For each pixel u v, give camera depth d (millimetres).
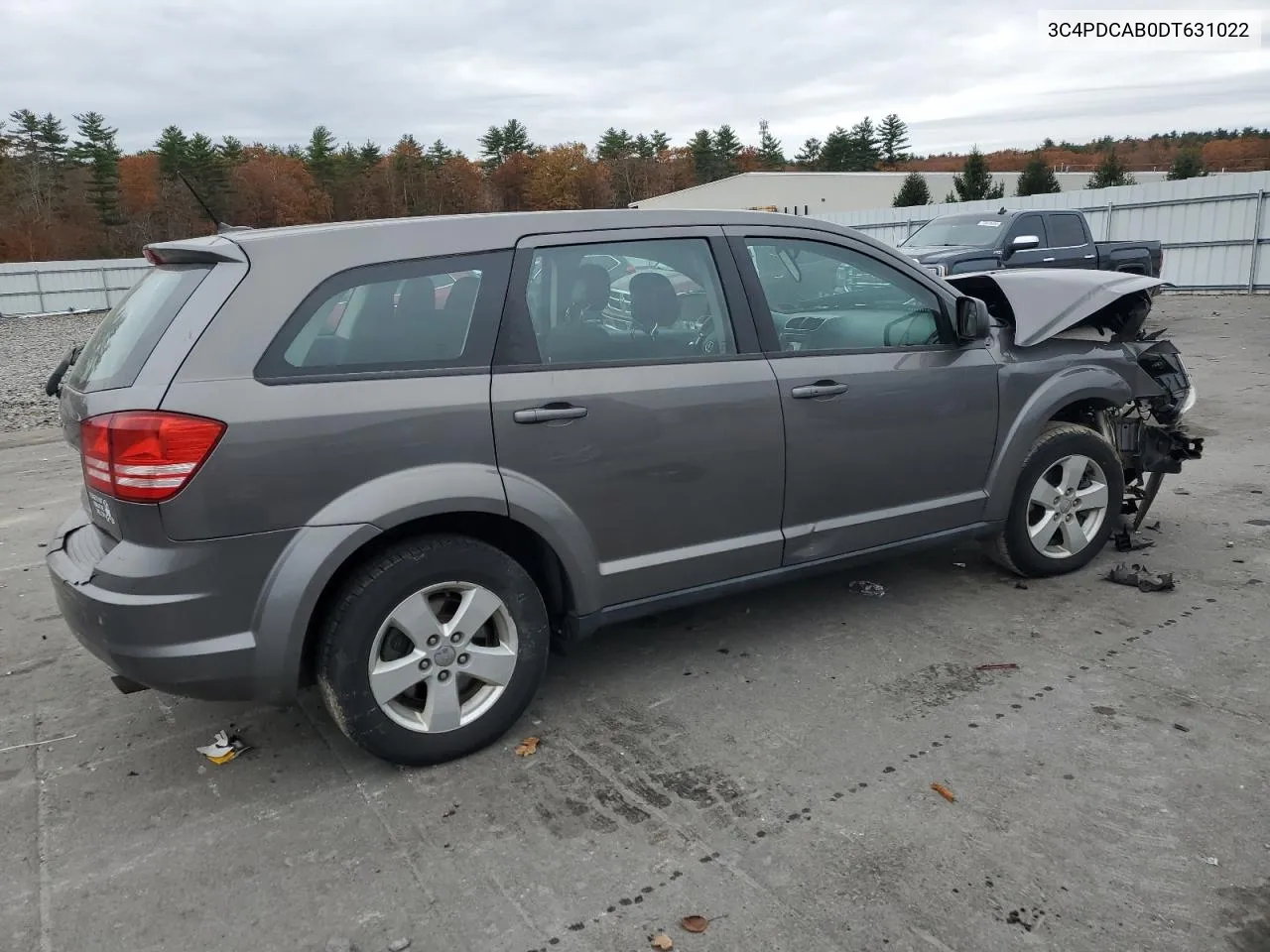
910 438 4086
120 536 2865
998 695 3611
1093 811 2867
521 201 94000
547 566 3455
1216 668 3756
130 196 71938
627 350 3455
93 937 2508
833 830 2824
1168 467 5113
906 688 3699
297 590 2887
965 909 2479
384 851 2822
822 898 2537
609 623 3559
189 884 2711
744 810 2943
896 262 4156
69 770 3359
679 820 2910
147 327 2938
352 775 3246
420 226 3164
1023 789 2992
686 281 3605
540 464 3244
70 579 2943
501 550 3277
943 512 4281
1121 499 4883
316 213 73500
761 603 4637
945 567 5020
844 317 3994
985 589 4688
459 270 3176
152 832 2965
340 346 2982
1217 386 9789
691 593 3688
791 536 3855
